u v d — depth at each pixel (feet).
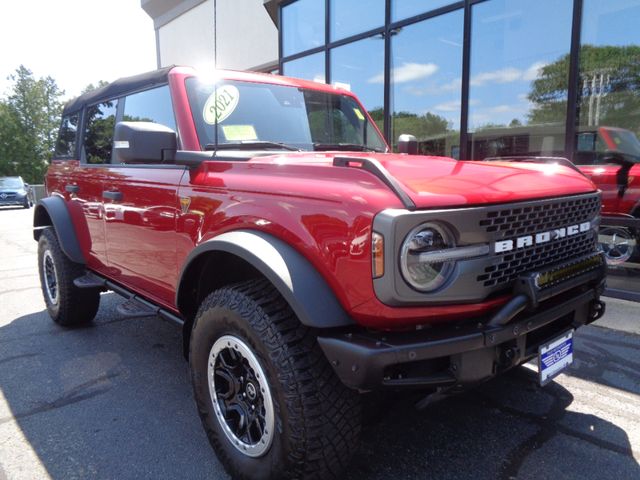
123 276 11.16
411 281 5.65
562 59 18.01
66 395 10.28
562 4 17.70
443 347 5.75
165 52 51.37
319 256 6.13
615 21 16.88
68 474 7.68
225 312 6.90
